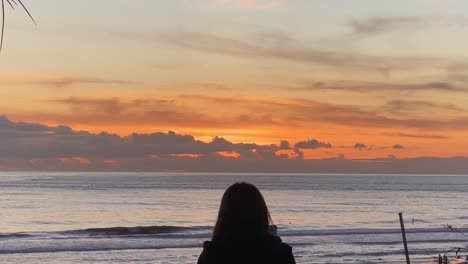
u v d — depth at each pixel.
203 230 46.62
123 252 34.28
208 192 132.38
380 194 136.88
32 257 32.59
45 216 68.88
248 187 3.12
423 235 44.16
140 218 67.25
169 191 135.62
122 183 191.25
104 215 70.81
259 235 3.02
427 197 125.69
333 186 192.88
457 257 25.81
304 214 75.19
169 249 35.53
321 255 32.97
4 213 72.56
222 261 2.97
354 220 66.50
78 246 36.88
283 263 2.98
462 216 75.31
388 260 30.69
